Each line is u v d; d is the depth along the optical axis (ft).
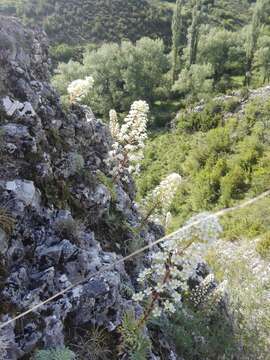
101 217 23.75
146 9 244.42
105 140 29.84
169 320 22.84
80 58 202.59
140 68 167.32
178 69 185.26
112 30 224.53
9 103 21.17
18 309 15.76
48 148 22.30
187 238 15.55
